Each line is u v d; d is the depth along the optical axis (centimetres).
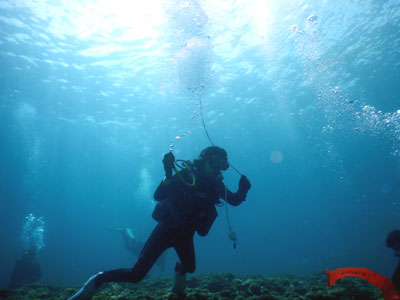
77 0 1152
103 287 454
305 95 2456
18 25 1323
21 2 1170
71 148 4188
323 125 3500
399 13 1457
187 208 266
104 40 1426
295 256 3353
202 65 1599
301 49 1644
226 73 1797
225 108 2497
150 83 1889
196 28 1278
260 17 1287
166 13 1182
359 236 3834
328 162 6844
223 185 291
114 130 3120
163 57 1548
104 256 5450
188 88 1884
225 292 384
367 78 2317
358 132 3806
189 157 4578
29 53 1570
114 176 6838
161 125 2884
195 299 323
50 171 6347
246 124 3105
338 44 1664
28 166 5788
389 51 1916
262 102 2486
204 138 3519
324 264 2264
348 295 355
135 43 1440
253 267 2752
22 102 2338
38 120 2827
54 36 1405
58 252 6375
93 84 1938
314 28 1438
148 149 4075
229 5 1172
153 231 280
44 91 2084
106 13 1226
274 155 5294
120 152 4356
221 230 5306
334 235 4819
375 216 4975
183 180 263
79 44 1467
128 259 4178
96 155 4650
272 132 3609
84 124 2912
